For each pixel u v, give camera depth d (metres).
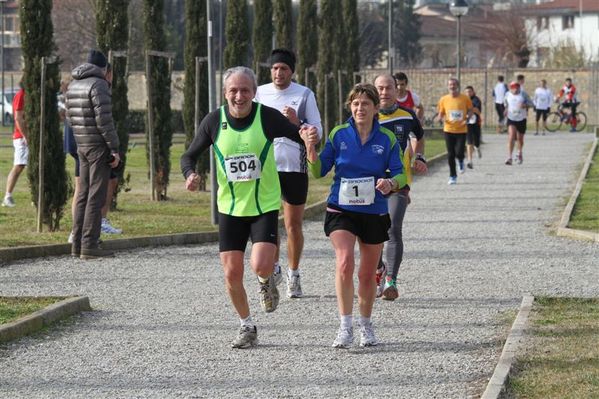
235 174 12.79
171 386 11.26
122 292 16.70
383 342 13.23
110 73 20.47
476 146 46.56
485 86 80.12
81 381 11.48
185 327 14.19
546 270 18.55
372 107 12.98
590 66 87.88
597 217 25.44
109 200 22.42
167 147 30.17
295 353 12.70
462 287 16.97
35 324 13.95
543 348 12.33
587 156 47.53
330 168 13.09
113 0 27.41
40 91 22.80
